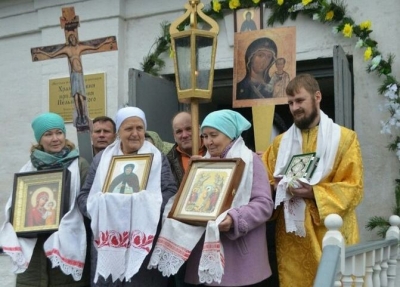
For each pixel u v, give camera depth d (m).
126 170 3.70
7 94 7.14
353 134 3.83
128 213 3.55
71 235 3.86
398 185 5.10
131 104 5.64
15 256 3.85
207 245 3.32
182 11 6.23
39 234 3.93
